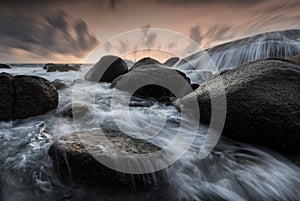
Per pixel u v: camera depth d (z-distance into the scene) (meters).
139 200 2.43
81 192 2.49
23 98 4.21
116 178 2.49
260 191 2.70
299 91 3.53
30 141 3.45
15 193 2.51
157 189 2.56
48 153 2.93
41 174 2.71
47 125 4.04
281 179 2.88
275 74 3.91
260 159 3.24
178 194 2.56
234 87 3.90
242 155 3.31
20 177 2.70
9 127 3.92
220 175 2.90
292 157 3.29
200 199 2.53
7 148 3.25
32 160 2.95
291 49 14.46
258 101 3.44
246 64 4.84
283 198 2.65
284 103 3.31
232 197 2.60
